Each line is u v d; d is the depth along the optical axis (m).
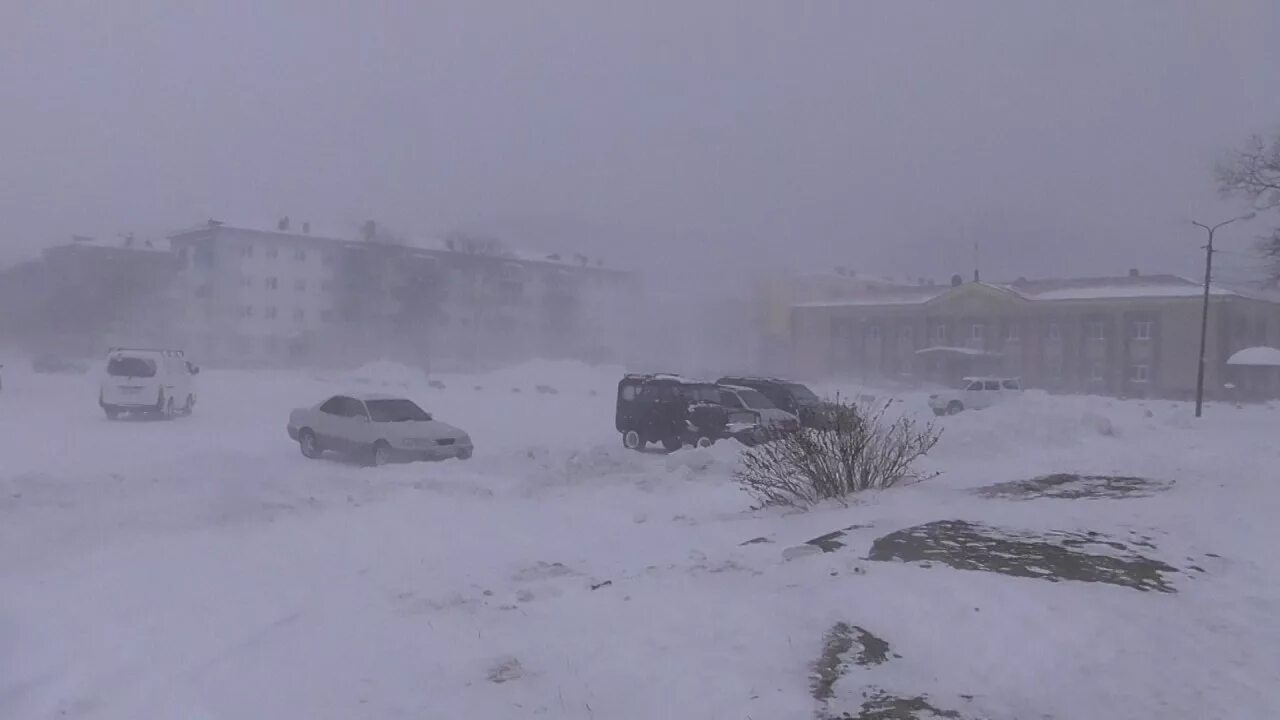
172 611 7.30
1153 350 66.19
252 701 5.29
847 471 11.60
